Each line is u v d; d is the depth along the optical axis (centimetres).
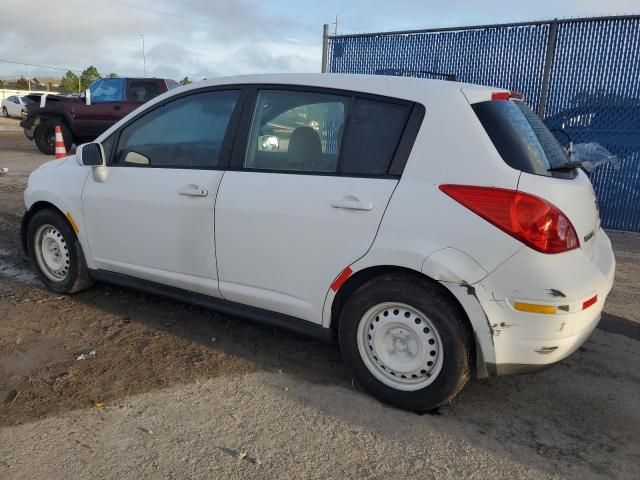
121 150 418
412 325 300
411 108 307
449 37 845
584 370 367
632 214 743
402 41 890
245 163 357
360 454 273
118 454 268
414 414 310
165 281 399
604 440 291
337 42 958
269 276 345
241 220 348
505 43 796
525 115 334
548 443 287
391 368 311
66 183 443
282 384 338
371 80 326
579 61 748
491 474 262
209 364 361
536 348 276
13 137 2230
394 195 298
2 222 742
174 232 382
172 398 319
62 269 464
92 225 429
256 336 404
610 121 740
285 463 265
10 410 302
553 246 271
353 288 325
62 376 339
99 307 450
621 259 625
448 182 287
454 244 281
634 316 463
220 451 272
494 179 278
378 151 312
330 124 331
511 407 320
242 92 368
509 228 271
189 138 385
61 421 294
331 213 315
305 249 326
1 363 354
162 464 262
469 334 290
